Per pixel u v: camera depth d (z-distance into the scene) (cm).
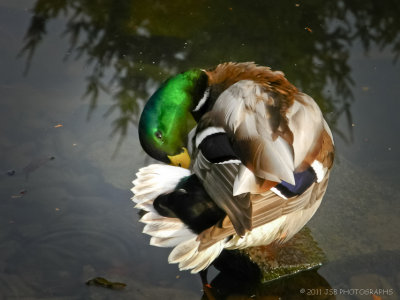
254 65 776
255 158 598
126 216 791
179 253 641
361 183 873
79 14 1248
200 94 803
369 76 1122
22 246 734
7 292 666
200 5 1288
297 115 651
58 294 670
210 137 646
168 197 681
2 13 1231
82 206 803
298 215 678
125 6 1275
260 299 696
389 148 952
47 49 1139
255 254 729
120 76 1088
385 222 801
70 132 943
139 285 689
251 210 577
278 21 1265
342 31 1245
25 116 963
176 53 1159
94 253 730
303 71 1130
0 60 1096
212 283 701
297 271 723
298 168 627
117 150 916
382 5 1324
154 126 787
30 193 818
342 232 780
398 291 699
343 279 718
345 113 1029
